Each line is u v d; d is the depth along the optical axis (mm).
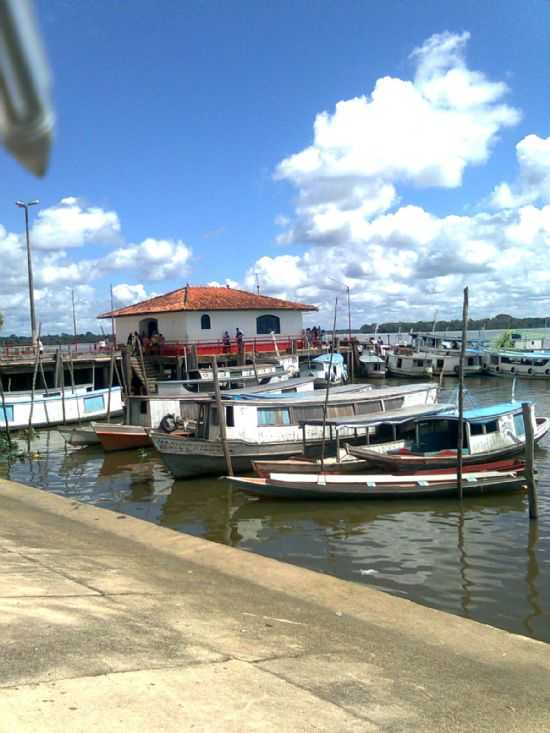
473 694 6305
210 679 5637
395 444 22266
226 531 16328
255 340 50344
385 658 7184
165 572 10594
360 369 62281
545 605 11352
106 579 9383
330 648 7285
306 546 14977
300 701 5445
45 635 6203
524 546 14539
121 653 5996
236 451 22328
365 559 13984
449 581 12578
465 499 18328
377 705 5656
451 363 59344
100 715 4543
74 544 12055
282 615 8625
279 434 23281
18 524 13445
